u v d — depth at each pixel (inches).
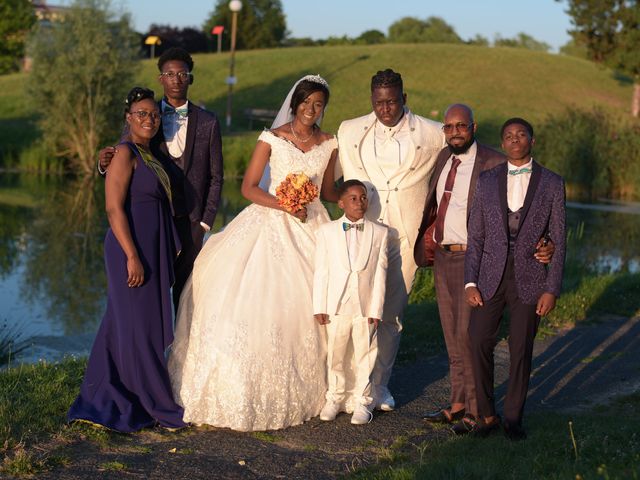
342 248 211.5
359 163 222.1
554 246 190.2
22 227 701.9
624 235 688.4
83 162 1241.4
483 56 2079.2
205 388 204.4
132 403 205.2
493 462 169.6
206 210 234.5
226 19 3016.7
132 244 206.4
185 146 230.4
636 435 187.8
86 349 356.2
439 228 211.2
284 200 209.5
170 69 228.4
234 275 211.3
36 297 455.8
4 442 184.5
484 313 194.4
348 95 1729.8
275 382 205.2
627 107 1775.3
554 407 230.7
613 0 1542.8
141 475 173.3
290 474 177.5
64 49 1243.2
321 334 215.6
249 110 1587.1
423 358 284.2
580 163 996.6
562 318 344.8
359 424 212.1
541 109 1707.7
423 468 168.7
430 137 221.3
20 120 1531.7
